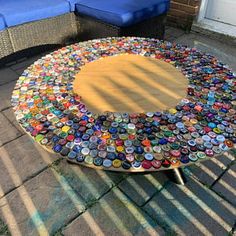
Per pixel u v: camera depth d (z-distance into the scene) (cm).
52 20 277
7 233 140
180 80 158
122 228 142
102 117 129
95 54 186
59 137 119
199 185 162
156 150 113
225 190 160
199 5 338
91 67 172
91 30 287
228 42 327
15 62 286
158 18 290
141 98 143
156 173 168
